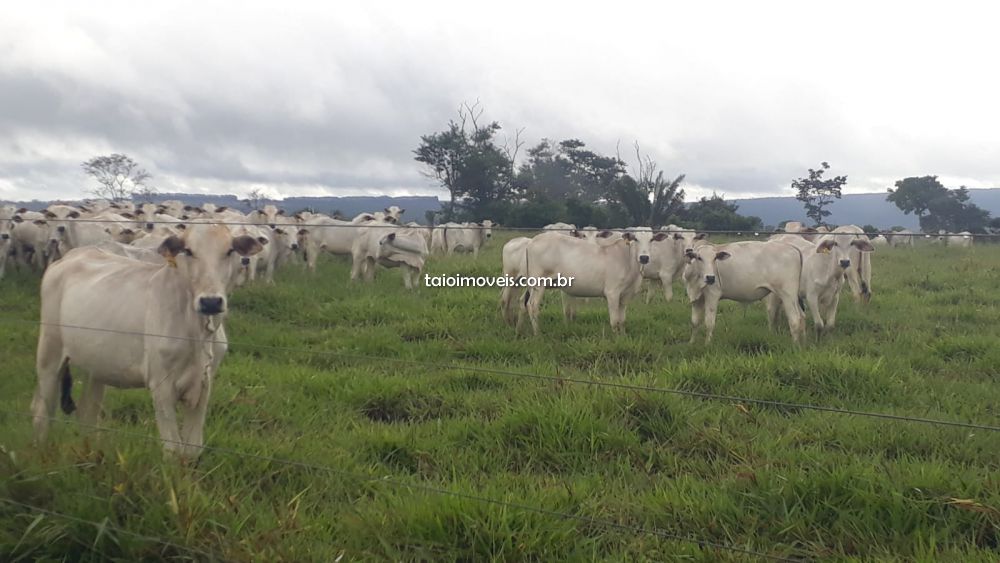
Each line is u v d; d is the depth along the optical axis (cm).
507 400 700
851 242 1136
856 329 1146
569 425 604
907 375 820
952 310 1250
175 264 529
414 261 1588
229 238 538
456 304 1291
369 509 455
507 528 422
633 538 445
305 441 570
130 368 538
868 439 602
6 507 442
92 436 506
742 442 590
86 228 1518
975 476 512
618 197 3500
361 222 1958
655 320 1208
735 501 493
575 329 1106
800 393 741
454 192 4291
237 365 818
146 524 418
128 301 539
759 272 1072
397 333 1053
